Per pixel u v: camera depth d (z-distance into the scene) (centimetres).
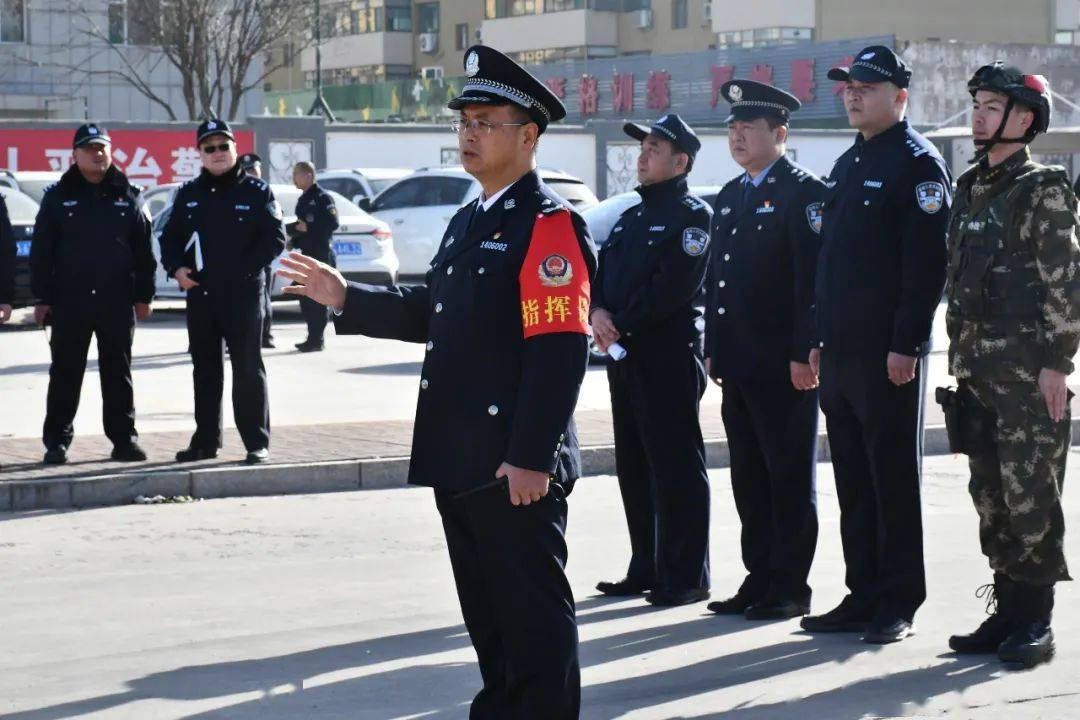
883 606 615
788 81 4659
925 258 585
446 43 7156
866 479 622
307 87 7619
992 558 588
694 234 662
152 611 668
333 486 967
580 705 486
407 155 3241
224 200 962
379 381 1482
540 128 444
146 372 1530
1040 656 575
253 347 968
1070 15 6238
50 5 4391
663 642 617
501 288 432
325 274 449
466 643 618
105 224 965
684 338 675
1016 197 558
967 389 582
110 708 536
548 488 436
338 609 672
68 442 973
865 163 603
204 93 4131
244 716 527
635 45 6456
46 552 786
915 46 4522
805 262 635
